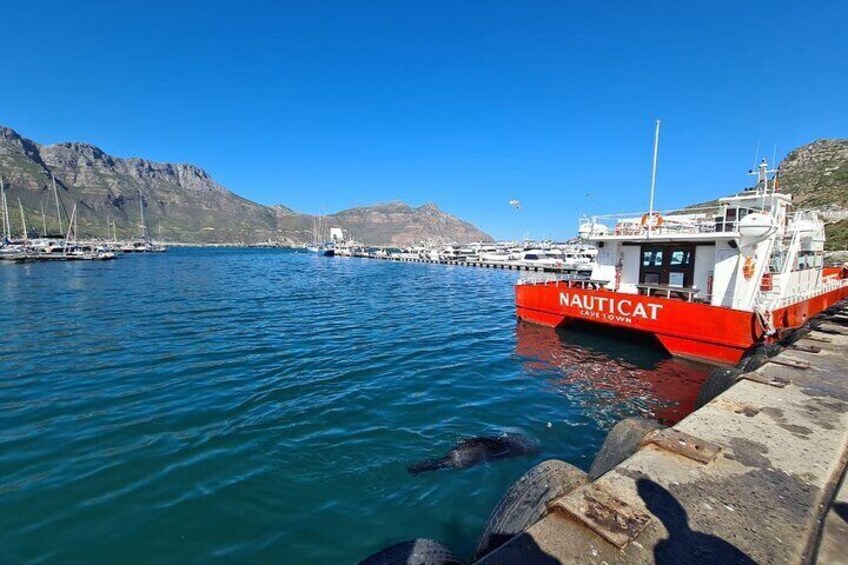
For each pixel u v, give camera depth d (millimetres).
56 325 19812
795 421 5516
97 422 9031
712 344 13547
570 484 4754
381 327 20625
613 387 12195
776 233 15195
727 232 13930
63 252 84688
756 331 12578
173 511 6105
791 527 3461
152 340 16891
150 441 8188
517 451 8156
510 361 14789
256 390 11156
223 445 8078
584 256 74125
